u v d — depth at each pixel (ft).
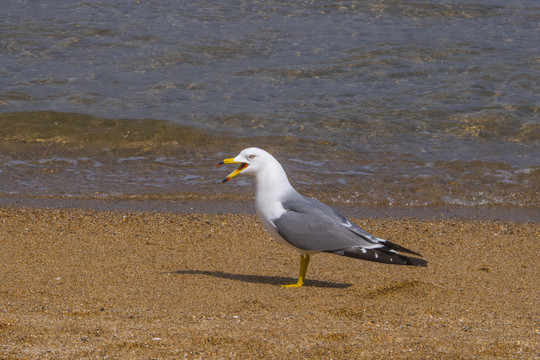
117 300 22.94
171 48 63.31
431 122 49.75
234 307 22.48
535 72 57.93
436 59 61.05
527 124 49.37
